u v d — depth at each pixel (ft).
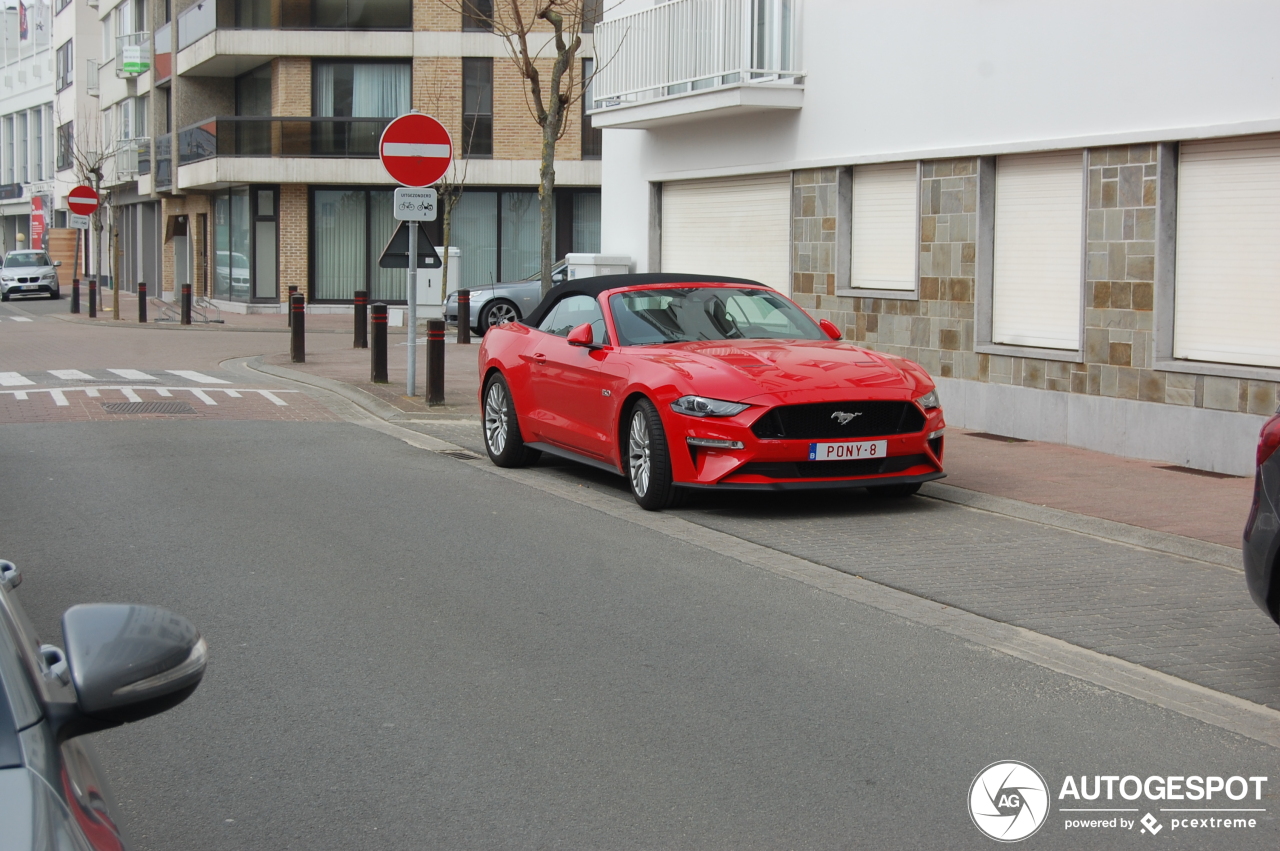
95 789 8.20
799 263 51.85
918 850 13.03
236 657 19.27
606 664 19.07
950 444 40.91
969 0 43.24
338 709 17.03
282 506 31.09
